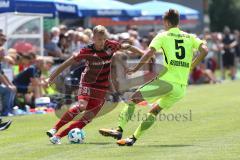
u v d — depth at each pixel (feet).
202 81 209.46
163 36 78.79
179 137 88.74
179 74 78.84
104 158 71.56
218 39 226.58
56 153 76.23
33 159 72.59
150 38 182.60
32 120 114.32
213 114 118.32
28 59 136.87
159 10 211.20
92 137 89.92
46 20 188.85
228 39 230.07
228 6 398.01
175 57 78.59
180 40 79.05
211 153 73.72
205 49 79.20
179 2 264.52
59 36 160.76
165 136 89.92
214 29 398.62
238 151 74.84
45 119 115.65
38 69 133.80
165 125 102.42
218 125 101.60
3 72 123.24
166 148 78.38
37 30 159.22
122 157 71.82
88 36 150.71
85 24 214.07
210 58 221.87
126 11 173.78
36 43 159.33
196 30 268.82
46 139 89.35
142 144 82.38
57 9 136.77
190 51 79.46
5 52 143.33
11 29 150.20
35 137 92.07
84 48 83.66
